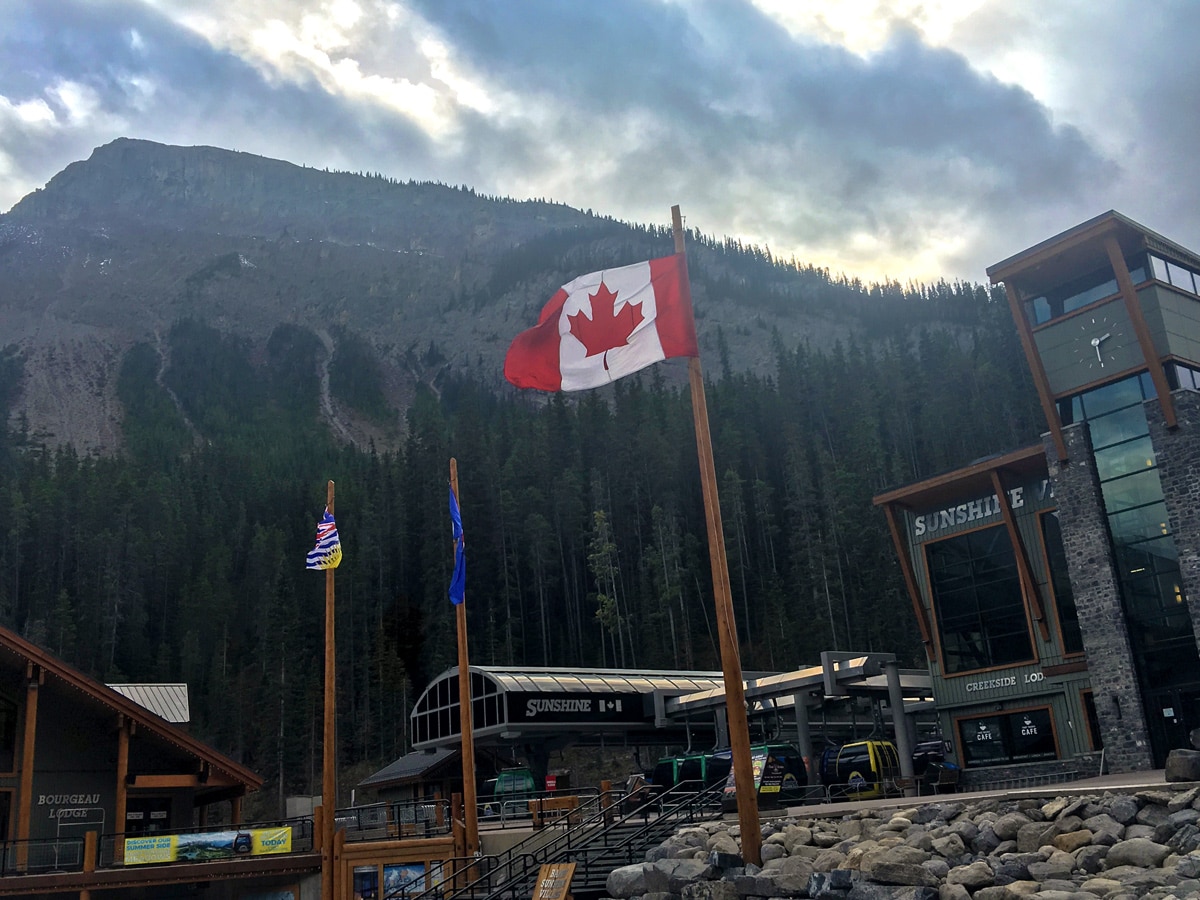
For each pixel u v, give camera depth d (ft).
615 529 373.20
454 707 153.28
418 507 395.75
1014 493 119.14
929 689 133.59
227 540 436.76
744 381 495.41
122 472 477.36
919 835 53.31
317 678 323.37
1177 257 105.29
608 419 432.66
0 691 116.16
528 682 143.64
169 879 103.65
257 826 116.37
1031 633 116.16
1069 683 111.55
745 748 58.34
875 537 313.94
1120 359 101.50
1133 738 96.63
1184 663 95.14
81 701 120.88
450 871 100.83
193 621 347.77
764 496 358.02
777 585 324.39
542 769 153.58
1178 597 96.02
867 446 368.48
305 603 358.43
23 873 102.17
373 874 107.45
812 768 114.73
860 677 109.70
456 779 213.25
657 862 62.34
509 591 336.90
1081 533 103.40
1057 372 106.83
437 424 464.65
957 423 396.16
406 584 369.91
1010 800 53.98
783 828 63.10
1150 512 99.04
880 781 103.09
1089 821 48.73
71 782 118.83
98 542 381.60
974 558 123.34
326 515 114.32
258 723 309.83
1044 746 113.70
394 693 318.86
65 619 326.44
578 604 350.64
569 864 69.87
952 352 473.67
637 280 61.62
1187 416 96.07
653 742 162.81
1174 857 43.24
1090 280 105.70
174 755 126.82
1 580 384.68
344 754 315.78
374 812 150.92
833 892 51.13
